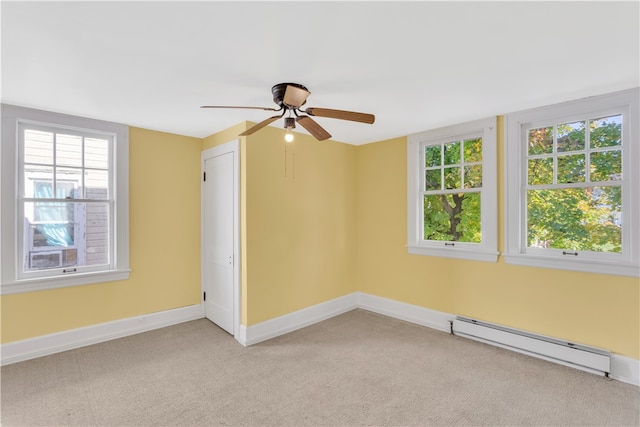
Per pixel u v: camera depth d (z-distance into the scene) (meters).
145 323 3.41
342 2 1.37
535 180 2.91
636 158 2.38
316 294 3.78
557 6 1.41
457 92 2.44
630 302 2.43
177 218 3.66
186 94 2.41
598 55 1.87
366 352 2.94
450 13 1.46
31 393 2.25
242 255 3.19
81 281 3.00
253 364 2.71
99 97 2.47
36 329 2.79
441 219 3.55
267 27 1.55
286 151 3.48
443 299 3.49
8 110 2.63
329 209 3.95
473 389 2.32
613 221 2.54
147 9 1.39
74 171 3.02
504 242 3.03
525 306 2.93
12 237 2.67
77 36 1.61
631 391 2.29
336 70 2.03
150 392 2.28
